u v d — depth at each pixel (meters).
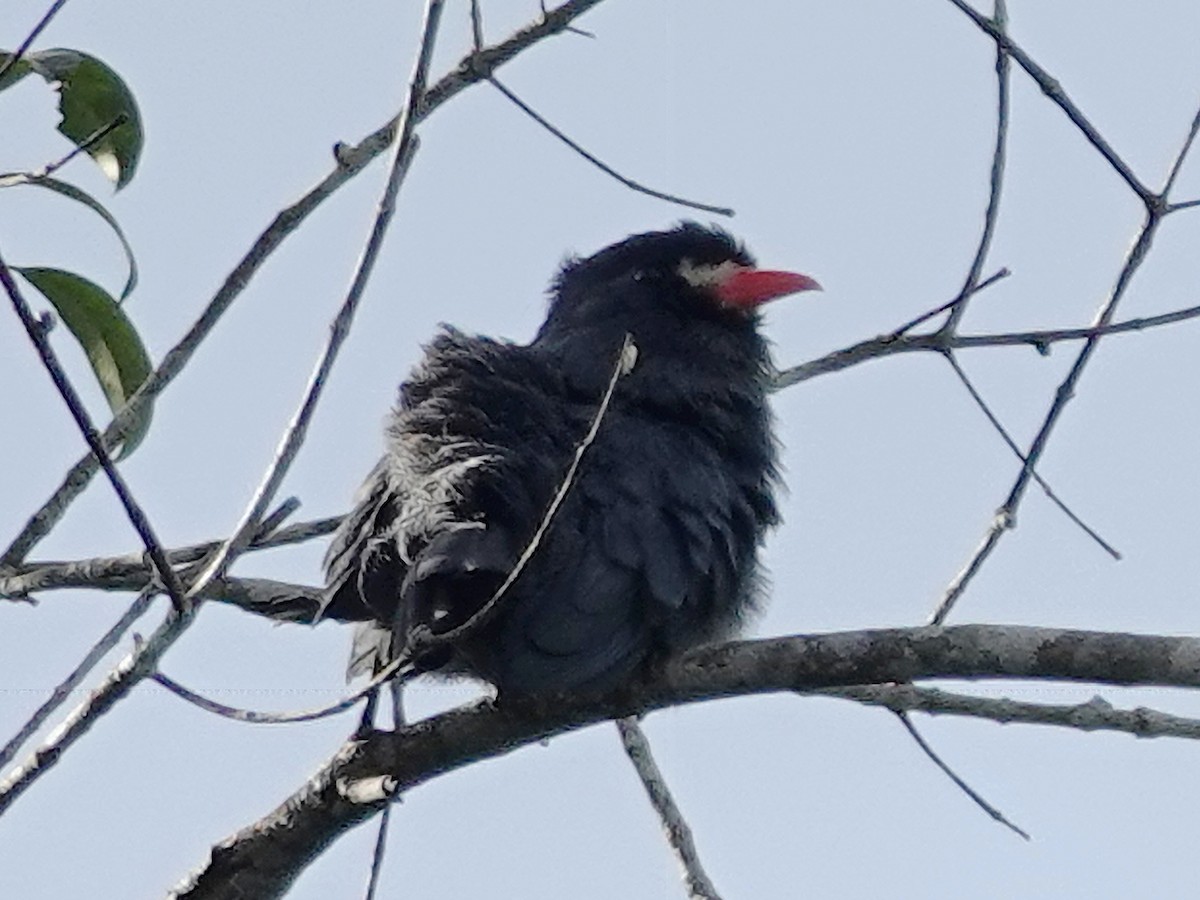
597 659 9.51
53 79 10.31
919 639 9.06
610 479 10.07
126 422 9.77
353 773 9.84
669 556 9.85
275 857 9.95
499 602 8.70
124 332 10.23
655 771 11.01
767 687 9.35
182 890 10.03
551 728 9.75
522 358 10.73
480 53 10.16
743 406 11.27
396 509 9.91
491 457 9.69
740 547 10.45
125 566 10.38
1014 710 10.26
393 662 8.88
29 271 10.02
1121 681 8.80
